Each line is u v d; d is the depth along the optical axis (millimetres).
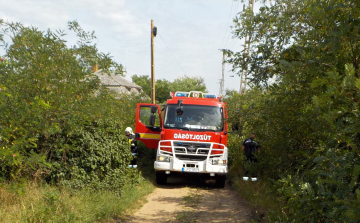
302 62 4297
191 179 12312
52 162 6543
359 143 3293
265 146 7102
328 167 3457
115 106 7934
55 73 6082
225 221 6844
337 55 3789
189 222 6676
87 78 6770
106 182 7723
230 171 13414
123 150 8586
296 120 5559
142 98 23922
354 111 2824
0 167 5945
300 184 3658
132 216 7035
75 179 7078
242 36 5809
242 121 6652
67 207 5879
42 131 5676
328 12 3539
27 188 6039
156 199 8797
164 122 11023
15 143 5039
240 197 9062
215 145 10562
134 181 9586
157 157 10656
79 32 7086
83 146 7254
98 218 6250
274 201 6703
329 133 3336
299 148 6262
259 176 9305
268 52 5695
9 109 5176
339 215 3064
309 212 3824
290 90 5070
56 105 6035
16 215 5066
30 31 6332
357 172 2766
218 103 11312
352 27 3383
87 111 6414
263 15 5414
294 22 5316
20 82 5766
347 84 2609
